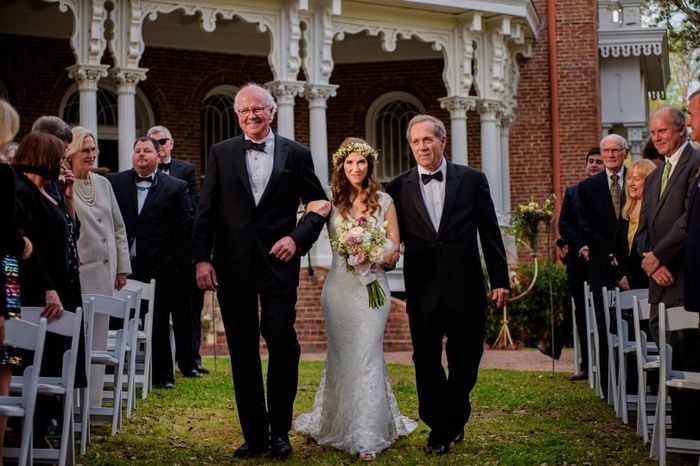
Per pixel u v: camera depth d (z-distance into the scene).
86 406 7.03
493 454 7.04
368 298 7.19
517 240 15.46
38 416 6.61
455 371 7.16
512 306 16.69
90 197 8.54
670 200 7.00
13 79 18.69
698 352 6.93
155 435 7.79
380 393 7.13
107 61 19.88
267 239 6.94
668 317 6.42
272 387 6.93
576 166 21.45
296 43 17.23
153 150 10.16
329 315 7.26
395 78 22.12
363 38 21.78
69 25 19.12
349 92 22.27
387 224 7.12
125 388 9.70
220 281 6.97
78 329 6.11
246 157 7.00
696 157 6.93
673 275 6.84
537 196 21.72
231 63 21.16
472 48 19.12
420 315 7.10
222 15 16.88
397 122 22.34
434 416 7.13
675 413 7.02
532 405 9.33
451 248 7.07
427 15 18.78
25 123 18.83
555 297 16.64
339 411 7.18
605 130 26.64
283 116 17.25
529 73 21.77
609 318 9.03
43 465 6.57
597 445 7.40
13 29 18.61
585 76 21.52
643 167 8.70
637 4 25.31
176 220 10.30
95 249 8.47
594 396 9.84
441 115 22.00
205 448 7.30
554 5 21.59
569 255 11.25
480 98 19.47
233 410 8.93
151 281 9.43
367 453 6.90
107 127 20.17
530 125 21.78
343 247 7.05
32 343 5.45
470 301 7.08
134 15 15.91
